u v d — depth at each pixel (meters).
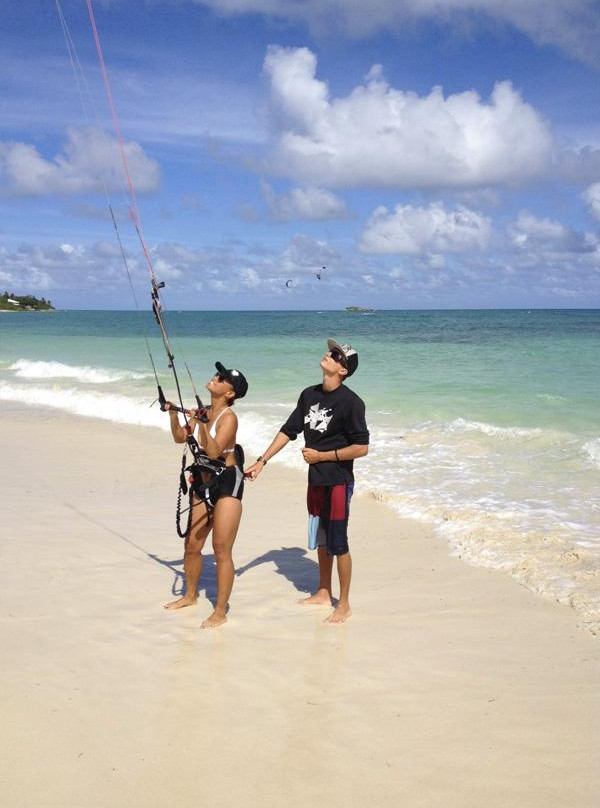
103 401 14.86
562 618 4.49
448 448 9.71
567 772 2.91
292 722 3.27
